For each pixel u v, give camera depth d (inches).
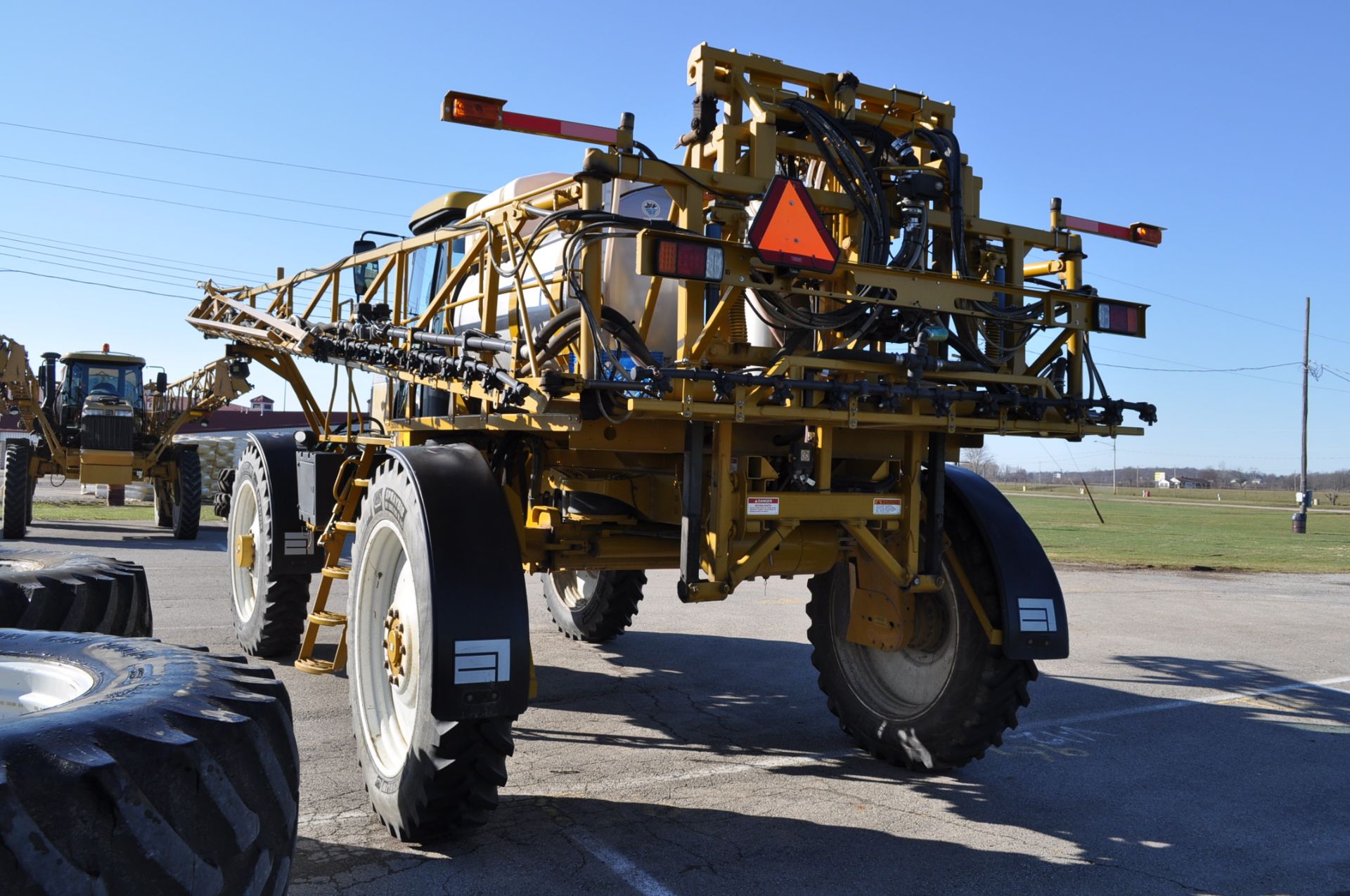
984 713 167.8
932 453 166.2
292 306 268.2
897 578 162.7
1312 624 377.4
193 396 612.7
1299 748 200.7
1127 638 335.9
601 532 173.8
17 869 55.6
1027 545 167.6
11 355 574.9
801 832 146.7
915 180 157.6
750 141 151.9
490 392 152.4
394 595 158.9
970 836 147.3
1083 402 166.7
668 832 145.2
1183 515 1628.9
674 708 222.8
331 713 205.6
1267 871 136.1
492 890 123.6
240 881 69.1
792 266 136.9
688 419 135.5
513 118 139.5
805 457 158.2
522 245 151.1
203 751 66.9
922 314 155.5
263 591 253.3
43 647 88.7
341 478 227.3
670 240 126.8
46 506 835.4
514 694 131.8
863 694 190.4
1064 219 175.2
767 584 471.2
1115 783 175.5
